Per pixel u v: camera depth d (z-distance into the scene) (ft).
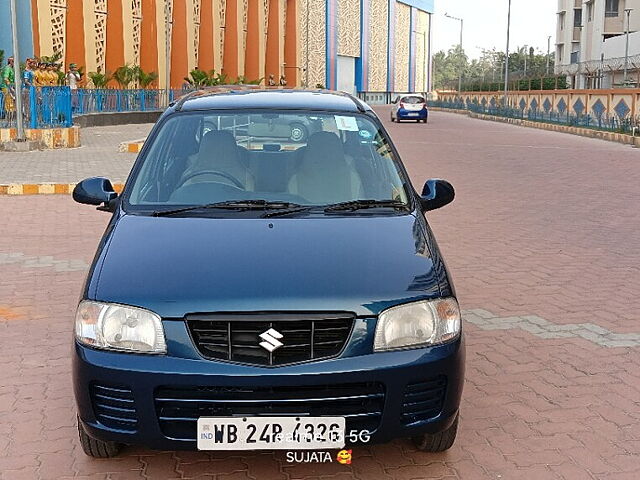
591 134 92.94
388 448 12.08
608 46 164.14
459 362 10.53
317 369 9.72
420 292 10.44
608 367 15.81
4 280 21.94
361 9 236.02
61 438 12.36
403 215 12.67
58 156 52.90
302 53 183.62
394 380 9.92
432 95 306.14
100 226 29.71
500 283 22.40
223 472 11.33
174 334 9.87
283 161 14.06
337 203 13.12
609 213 34.50
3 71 60.75
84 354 10.14
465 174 48.42
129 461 11.61
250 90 16.61
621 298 20.94
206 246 11.14
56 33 86.33
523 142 79.46
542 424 13.08
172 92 107.55
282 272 10.44
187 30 119.85
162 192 13.20
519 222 32.07
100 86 91.30
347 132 14.67
